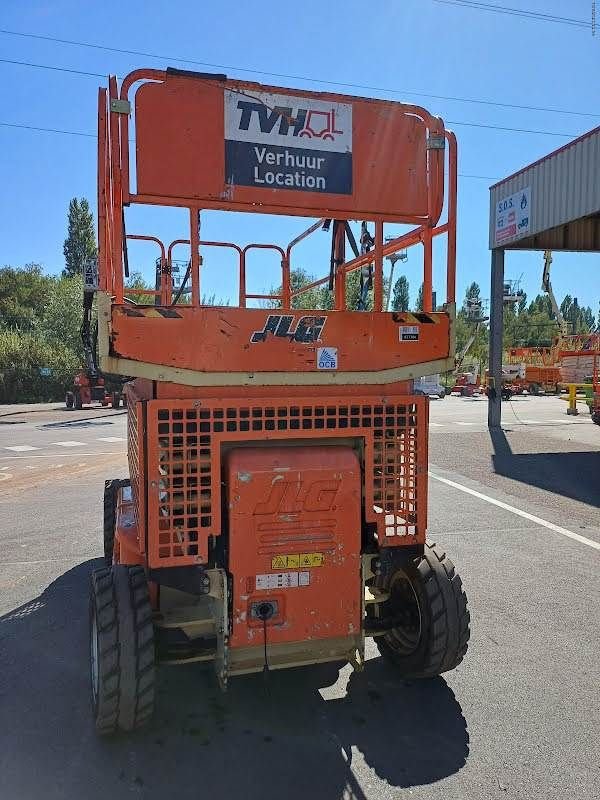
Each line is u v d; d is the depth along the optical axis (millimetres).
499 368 17078
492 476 10047
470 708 3391
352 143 3164
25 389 34719
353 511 3029
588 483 9516
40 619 4574
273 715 3316
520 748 3035
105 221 2951
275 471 2900
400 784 2771
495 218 16828
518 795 2703
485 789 2740
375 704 3430
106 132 2910
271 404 2982
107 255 2959
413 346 3211
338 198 3158
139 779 2797
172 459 2873
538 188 14992
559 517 7543
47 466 11250
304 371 3029
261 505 2904
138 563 3365
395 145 3242
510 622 4531
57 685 3631
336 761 2936
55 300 39906
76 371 34625
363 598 3180
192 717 3295
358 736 3133
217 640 3047
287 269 5301
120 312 2754
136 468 3217
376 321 3141
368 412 3148
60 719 3275
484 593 5094
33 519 7477
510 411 23391
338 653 3098
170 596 3459
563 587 5230
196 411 2883
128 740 3088
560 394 37750
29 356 34938
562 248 17391
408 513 3256
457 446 13328
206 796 2691
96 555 6102
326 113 3107
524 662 3922
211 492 2904
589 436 15016
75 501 8430
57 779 2795
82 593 5082
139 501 2961
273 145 3020
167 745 3049
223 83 2922
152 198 2857
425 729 3193
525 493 8828
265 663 2984
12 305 55281
